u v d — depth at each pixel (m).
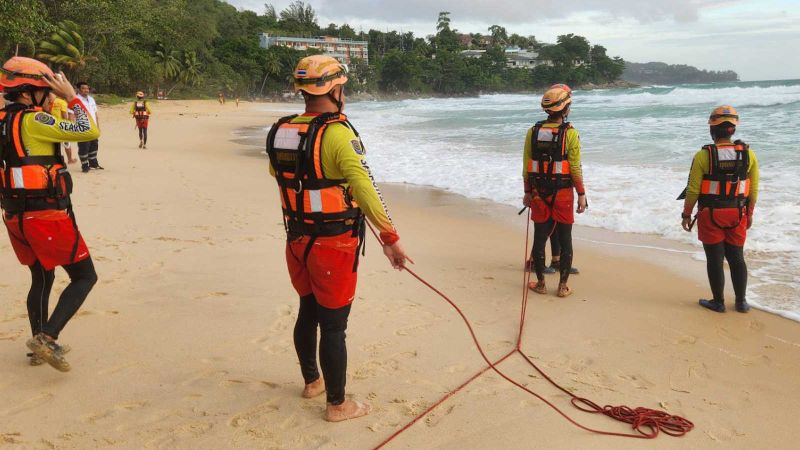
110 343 4.00
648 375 3.75
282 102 100.62
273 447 2.85
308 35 146.38
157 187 10.69
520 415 3.21
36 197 3.25
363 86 136.88
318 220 2.76
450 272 5.97
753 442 3.00
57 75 3.27
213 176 12.39
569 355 4.03
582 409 3.29
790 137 14.31
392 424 3.09
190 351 3.91
